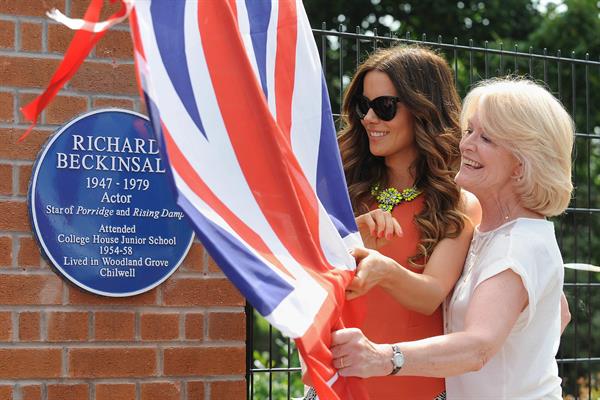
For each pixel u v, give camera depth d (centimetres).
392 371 255
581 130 1185
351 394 259
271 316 230
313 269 256
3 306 345
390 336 316
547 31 1286
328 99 295
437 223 313
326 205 288
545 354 289
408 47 338
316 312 244
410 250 317
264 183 254
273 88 285
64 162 351
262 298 231
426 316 318
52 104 352
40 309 349
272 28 288
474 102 291
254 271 236
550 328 289
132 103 359
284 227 254
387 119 322
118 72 358
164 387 360
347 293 279
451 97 332
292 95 288
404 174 329
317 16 1291
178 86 246
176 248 361
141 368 358
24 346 347
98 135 355
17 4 350
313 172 287
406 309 316
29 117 232
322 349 242
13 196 347
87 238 352
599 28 1280
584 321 896
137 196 358
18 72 349
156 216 360
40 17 352
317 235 268
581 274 755
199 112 248
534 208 288
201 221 231
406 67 324
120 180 356
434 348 260
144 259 358
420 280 298
